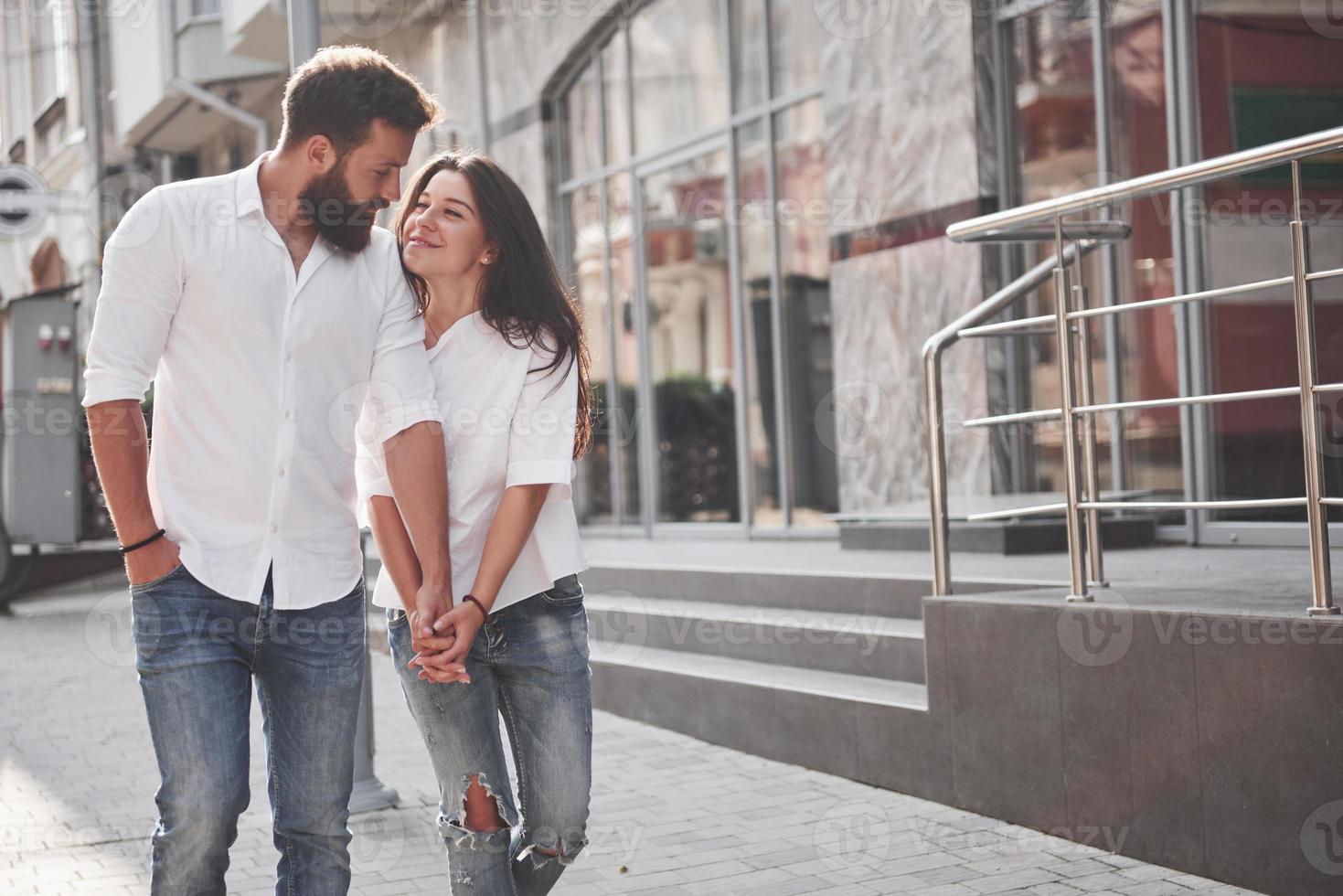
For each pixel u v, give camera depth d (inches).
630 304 412.8
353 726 92.6
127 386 85.2
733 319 366.3
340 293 90.7
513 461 95.0
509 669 99.2
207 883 86.0
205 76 573.9
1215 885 130.4
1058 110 267.3
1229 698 129.6
